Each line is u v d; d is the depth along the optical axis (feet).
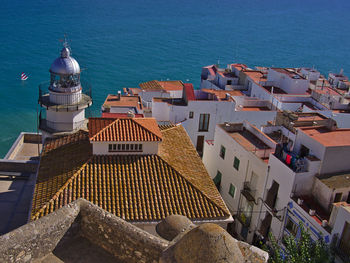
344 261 81.66
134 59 415.23
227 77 240.53
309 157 99.96
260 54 480.23
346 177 98.48
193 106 163.73
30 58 388.16
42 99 126.41
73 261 38.14
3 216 108.37
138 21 629.10
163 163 98.94
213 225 28.48
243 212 120.26
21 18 568.82
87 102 128.57
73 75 124.67
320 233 86.48
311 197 100.17
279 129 134.41
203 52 466.29
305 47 531.09
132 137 99.45
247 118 168.86
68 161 99.35
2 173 126.21
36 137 165.58
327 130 110.42
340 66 451.53
